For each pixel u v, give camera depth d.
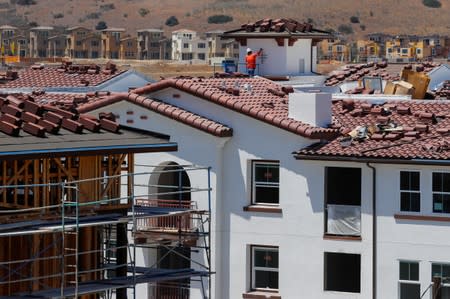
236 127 62.69
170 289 62.78
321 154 60.09
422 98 80.19
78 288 47.53
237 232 62.53
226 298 62.78
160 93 64.81
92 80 86.50
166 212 52.44
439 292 57.12
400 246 59.31
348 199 60.81
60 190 48.41
